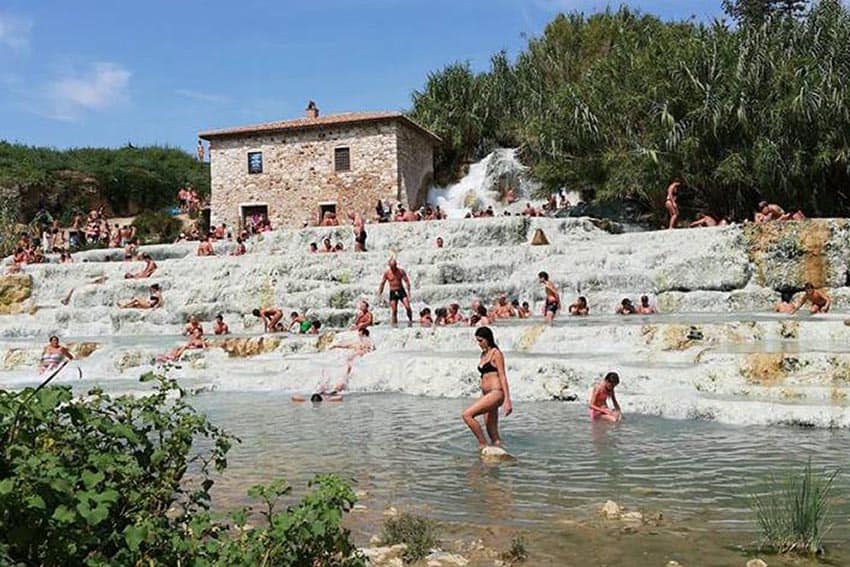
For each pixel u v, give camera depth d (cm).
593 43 5375
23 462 383
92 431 475
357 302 2636
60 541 379
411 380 1659
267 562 431
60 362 2086
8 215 4950
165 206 5978
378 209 3991
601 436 1142
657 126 3534
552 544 673
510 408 1070
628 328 1778
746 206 3597
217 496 855
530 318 2327
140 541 400
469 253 2866
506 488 870
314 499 453
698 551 645
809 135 3306
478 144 5425
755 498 804
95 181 5691
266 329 2503
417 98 5591
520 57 5684
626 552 647
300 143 4425
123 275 3212
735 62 3456
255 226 4144
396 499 838
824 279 2345
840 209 3438
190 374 1933
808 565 607
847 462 950
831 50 3344
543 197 4350
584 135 3800
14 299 3170
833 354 1366
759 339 1706
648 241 2711
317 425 1307
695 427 1195
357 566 459
